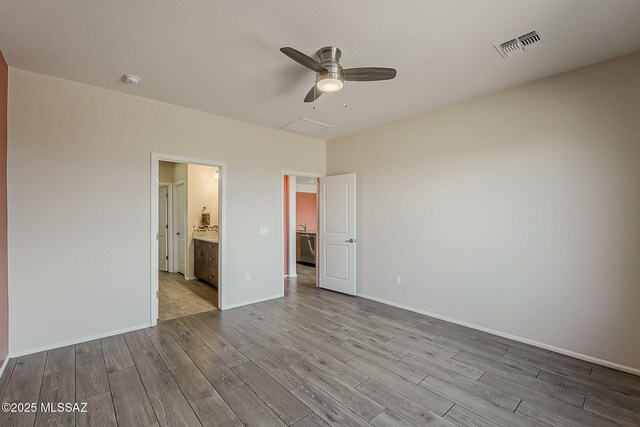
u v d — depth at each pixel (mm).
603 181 2516
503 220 3082
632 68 2385
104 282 3047
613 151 2465
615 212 2463
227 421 1836
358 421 1843
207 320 3547
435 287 3660
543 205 2826
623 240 2430
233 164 4012
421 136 3795
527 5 1829
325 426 1800
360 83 2904
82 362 2535
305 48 2307
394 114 3785
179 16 1931
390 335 3129
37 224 2701
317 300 4391
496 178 3127
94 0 1773
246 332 3191
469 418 1876
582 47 2287
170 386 2197
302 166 4828
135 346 2846
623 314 2432
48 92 2756
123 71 2682
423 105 3467
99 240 3018
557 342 2760
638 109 2361
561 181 2725
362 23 2008
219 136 3867
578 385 2236
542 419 1872
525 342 2941
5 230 2494
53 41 2211
